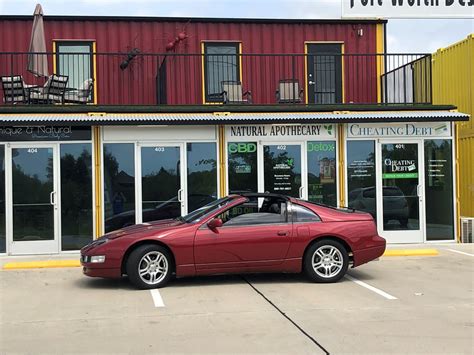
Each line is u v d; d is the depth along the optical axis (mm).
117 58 14312
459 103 14359
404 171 12609
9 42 13961
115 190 11727
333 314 6578
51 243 11523
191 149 12000
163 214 11867
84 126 11602
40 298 7691
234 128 12117
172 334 5816
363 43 15273
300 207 8648
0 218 11406
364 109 12445
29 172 11508
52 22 14156
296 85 13570
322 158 12359
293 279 8859
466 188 14039
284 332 5828
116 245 8117
